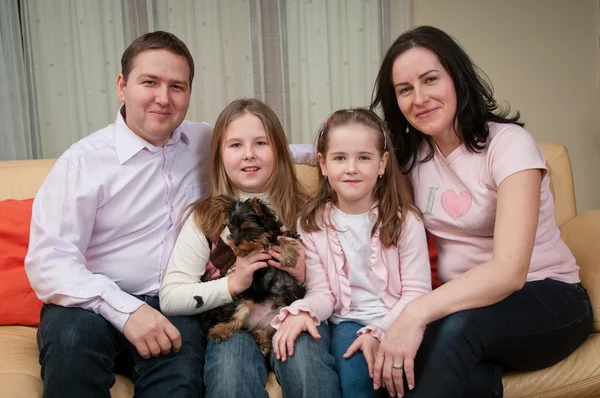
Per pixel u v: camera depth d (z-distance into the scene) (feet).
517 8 9.42
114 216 5.60
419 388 4.34
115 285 5.12
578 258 6.04
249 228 5.11
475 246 5.42
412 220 5.49
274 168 5.90
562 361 5.01
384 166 5.47
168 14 8.71
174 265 5.42
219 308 5.37
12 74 8.34
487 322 4.46
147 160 5.74
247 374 4.66
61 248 5.10
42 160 7.25
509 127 5.27
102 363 4.54
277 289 5.42
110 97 8.84
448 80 5.19
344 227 5.53
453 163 5.44
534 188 4.80
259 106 5.84
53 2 8.45
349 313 5.48
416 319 4.42
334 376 4.68
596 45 9.55
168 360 4.83
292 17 8.93
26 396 4.36
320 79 9.09
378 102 6.09
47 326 4.67
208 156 6.38
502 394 4.64
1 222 6.19
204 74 8.95
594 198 10.12
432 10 9.38
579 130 9.87
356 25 9.00
